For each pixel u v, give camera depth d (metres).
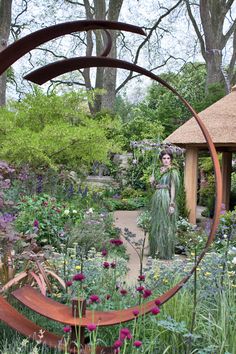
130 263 7.20
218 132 10.25
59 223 7.84
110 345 3.57
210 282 4.18
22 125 10.77
